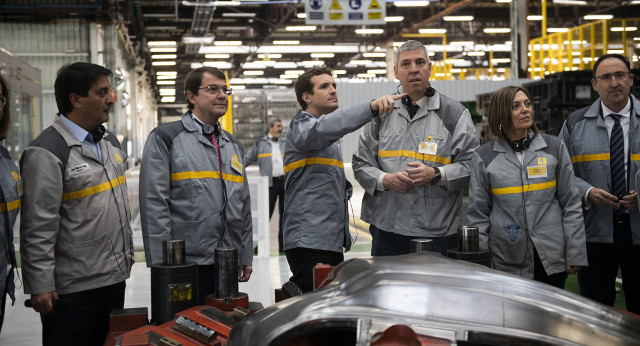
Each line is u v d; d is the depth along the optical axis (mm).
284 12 27016
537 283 1539
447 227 3105
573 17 27453
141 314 2188
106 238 2768
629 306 3479
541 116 7074
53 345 2713
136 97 30797
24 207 2590
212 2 22828
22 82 10992
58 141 2650
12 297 2561
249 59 39406
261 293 5797
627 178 3381
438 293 1404
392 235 3182
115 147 2938
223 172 3100
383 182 3041
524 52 18016
